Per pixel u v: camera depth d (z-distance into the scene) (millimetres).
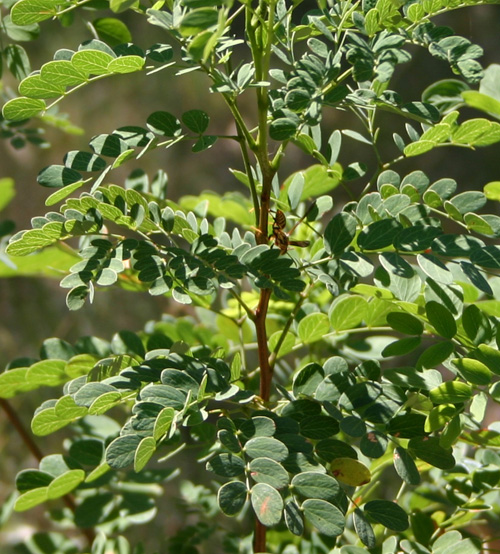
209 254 893
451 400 876
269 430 843
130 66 858
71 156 890
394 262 875
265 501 805
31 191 2633
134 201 908
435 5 899
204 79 2775
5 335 2332
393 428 877
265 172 921
